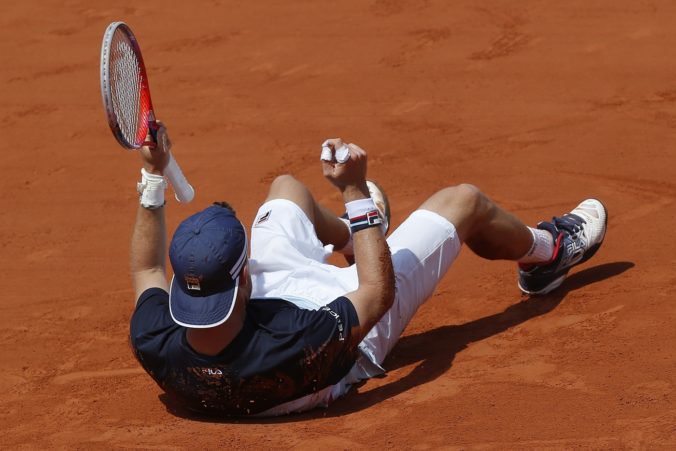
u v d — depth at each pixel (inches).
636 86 1206.9
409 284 578.2
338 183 518.9
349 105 1255.5
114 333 737.6
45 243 963.3
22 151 1216.8
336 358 500.1
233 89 1353.3
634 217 856.3
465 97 1235.9
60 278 874.1
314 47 1466.5
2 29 1701.5
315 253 604.1
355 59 1402.6
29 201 1074.1
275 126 1216.2
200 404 514.9
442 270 600.7
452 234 601.3
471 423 494.6
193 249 467.2
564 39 1378.0
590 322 634.8
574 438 470.0
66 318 778.8
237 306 481.7
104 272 882.1
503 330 648.4
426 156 1082.7
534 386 536.4
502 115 1170.0
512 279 754.2
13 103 1378.0
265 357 485.4
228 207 498.3
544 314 666.8
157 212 551.2
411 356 619.8
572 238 684.7
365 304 505.0
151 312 512.7
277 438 491.5
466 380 557.3
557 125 1122.7
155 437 506.9
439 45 1416.1
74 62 1534.2
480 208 619.2
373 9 1592.0
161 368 503.5
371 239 513.7
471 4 1553.9
